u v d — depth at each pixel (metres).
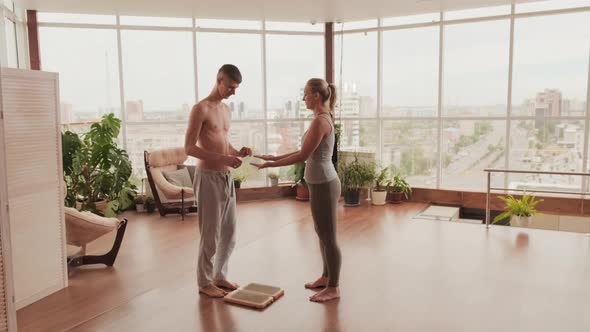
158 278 3.84
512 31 6.49
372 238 4.99
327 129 3.03
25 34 6.23
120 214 6.45
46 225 3.48
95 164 6.00
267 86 7.52
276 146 7.71
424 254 4.38
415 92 7.24
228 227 3.46
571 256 4.25
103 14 6.47
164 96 7.06
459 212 6.78
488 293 3.40
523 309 3.12
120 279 3.83
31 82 3.32
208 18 6.89
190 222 5.92
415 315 3.05
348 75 7.62
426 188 7.15
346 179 6.81
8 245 2.70
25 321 3.04
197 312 3.14
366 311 3.12
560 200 6.33
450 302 3.25
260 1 5.80
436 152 7.20
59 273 3.59
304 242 4.88
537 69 6.45
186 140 3.13
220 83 3.24
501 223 6.64
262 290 3.47
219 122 3.31
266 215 6.25
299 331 2.85
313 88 3.07
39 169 3.40
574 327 2.86
